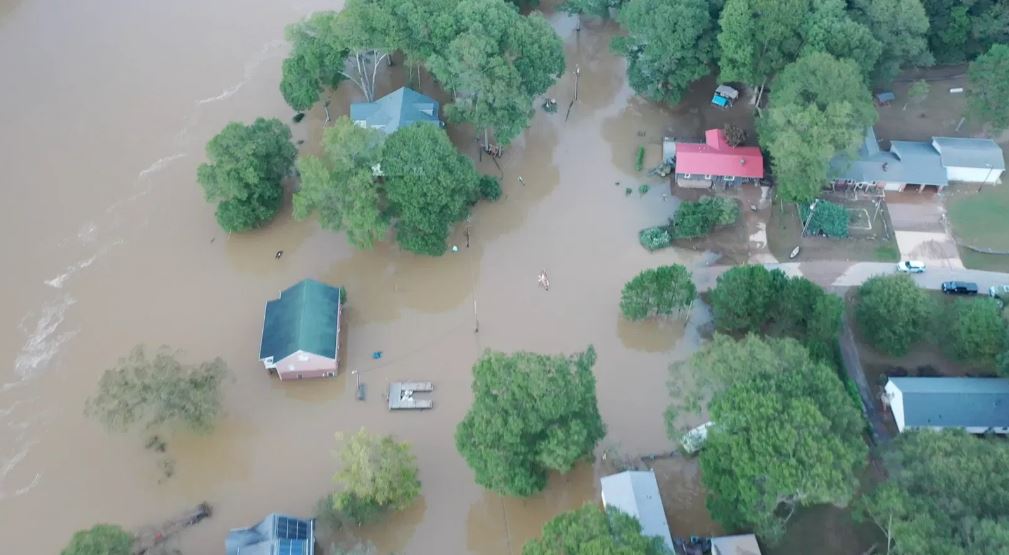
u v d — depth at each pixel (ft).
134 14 490.90
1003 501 234.58
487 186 384.88
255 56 465.06
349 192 333.42
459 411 315.37
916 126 418.51
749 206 384.06
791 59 393.29
